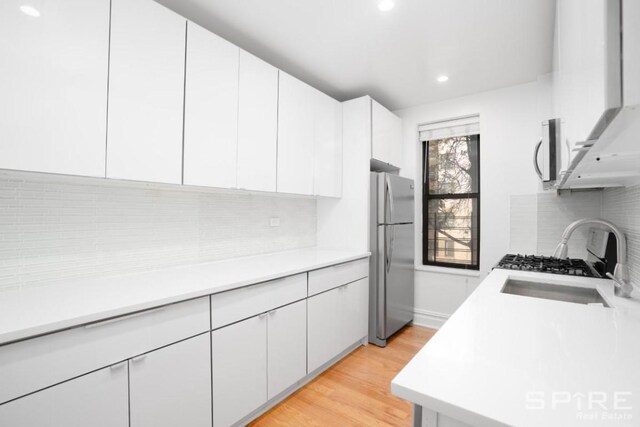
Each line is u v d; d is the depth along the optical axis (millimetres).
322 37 2119
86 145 1320
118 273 1714
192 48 1711
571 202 2518
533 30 2000
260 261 2279
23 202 1407
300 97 2467
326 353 2285
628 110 472
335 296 2385
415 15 1873
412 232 3277
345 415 1831
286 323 1924
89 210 1611
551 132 1166
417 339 2980
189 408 1393
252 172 2064
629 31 459
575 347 805
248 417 1748
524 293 1731
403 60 2428
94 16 1340
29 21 1172
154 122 1548
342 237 2986
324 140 2736
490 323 989
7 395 933
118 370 1165
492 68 2545
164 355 1304
